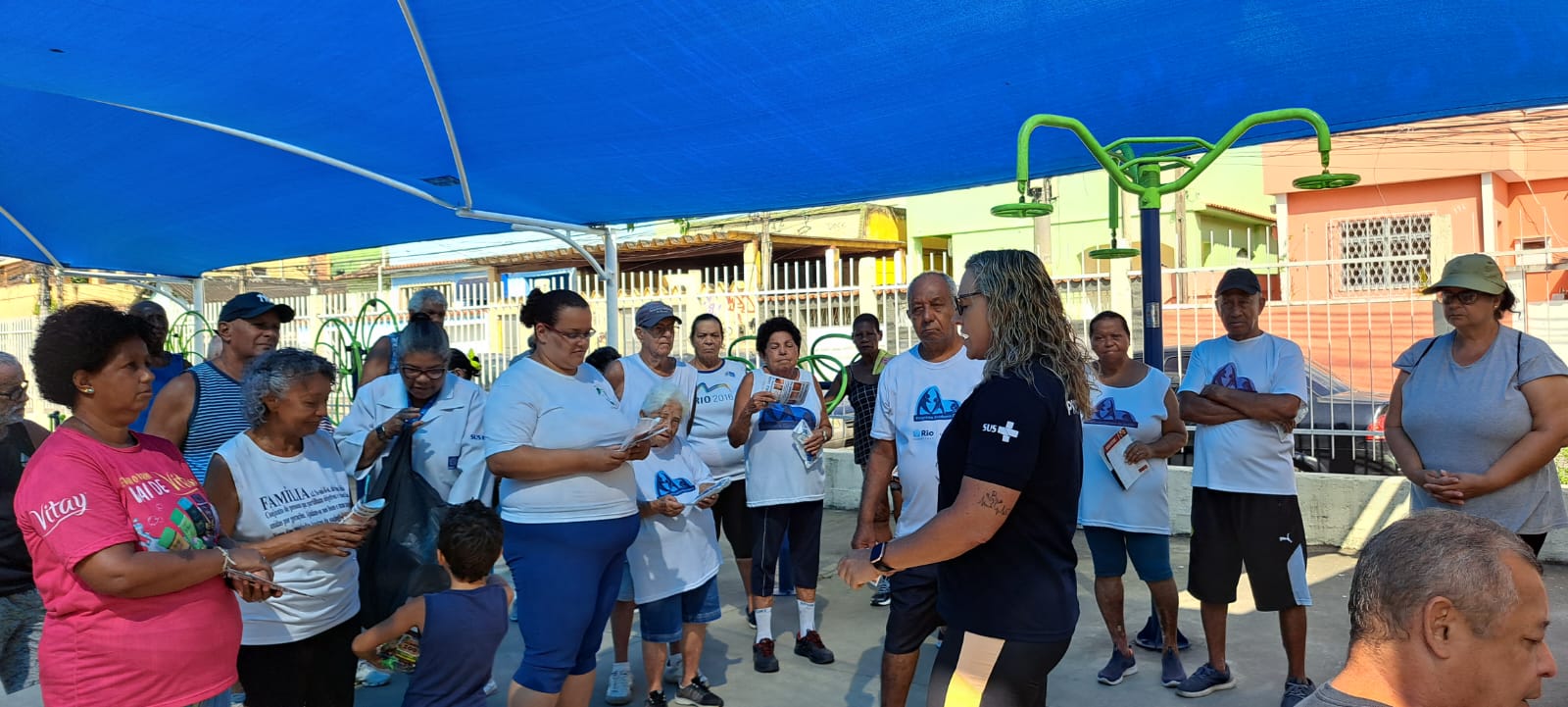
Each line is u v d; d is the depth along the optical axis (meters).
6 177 7.50
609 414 3.92
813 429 5.43
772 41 4.52
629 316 11.79
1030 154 6.01
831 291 10.70
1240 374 4.64
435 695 3.40
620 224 8.37
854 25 4.35
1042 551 2.75
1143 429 4.84
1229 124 5.44
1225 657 5.03
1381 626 1.58
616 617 4.80
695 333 5.82
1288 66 4.61
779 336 5.48
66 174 7.34
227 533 3.26
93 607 2.46
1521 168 16.75
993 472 2.62
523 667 3.72
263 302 3.99
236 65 4.81
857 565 2.77
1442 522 1.61
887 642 3.87
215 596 2.68
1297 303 8.33
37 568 2.49
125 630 2.48
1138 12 4.11
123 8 4.13
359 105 5.39
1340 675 1.66
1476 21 4.06
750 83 4.96
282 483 3.34
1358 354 9.95
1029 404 2.67
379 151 6.18
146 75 4.90
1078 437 2.81
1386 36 4.25
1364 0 3.91
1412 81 4.80
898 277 14.31
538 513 3.72
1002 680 2.74
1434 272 10.09
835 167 6.34
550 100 5.23
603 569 3.84
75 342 2.47
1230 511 4.60
